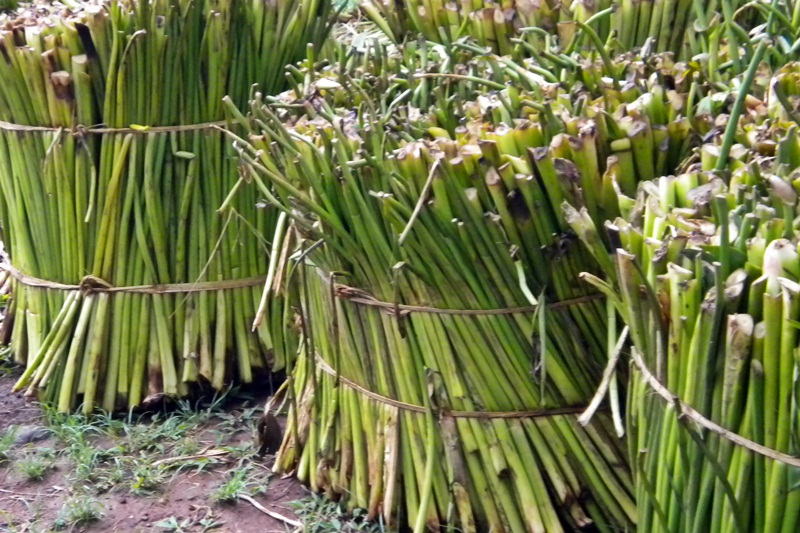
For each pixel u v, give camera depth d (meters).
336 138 1.34
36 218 1.81
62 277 1.82
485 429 1.38
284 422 1.78
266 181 1.73
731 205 1.17
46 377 1.82
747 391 1.10
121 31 1.68
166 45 1.70
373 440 1.46
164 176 1.75
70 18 1.75
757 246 1.09
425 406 1.39
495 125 1.40
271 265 1.49
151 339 1.80
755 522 1.12
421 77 1.51
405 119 1.47
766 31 1.56
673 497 1.18
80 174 1.75
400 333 1.37
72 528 1.57
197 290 1.80
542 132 1.33
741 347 1.08
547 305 1.34
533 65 1.55
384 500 1.45
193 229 1.78
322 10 1.83
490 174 1.28
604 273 1.33
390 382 1.43
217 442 1.73
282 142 1.38
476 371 1.37
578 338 1.35
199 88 1.73
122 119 1.72
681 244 1.13
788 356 1.06
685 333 1.12
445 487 1.41
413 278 1.36
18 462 1.71
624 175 1.32
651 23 1.67
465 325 1.36
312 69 1.66
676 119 1.36
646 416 1.21
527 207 1.30
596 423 1.37
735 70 1.50
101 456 1.71
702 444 1.11
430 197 1.31
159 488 1.64
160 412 1.83
